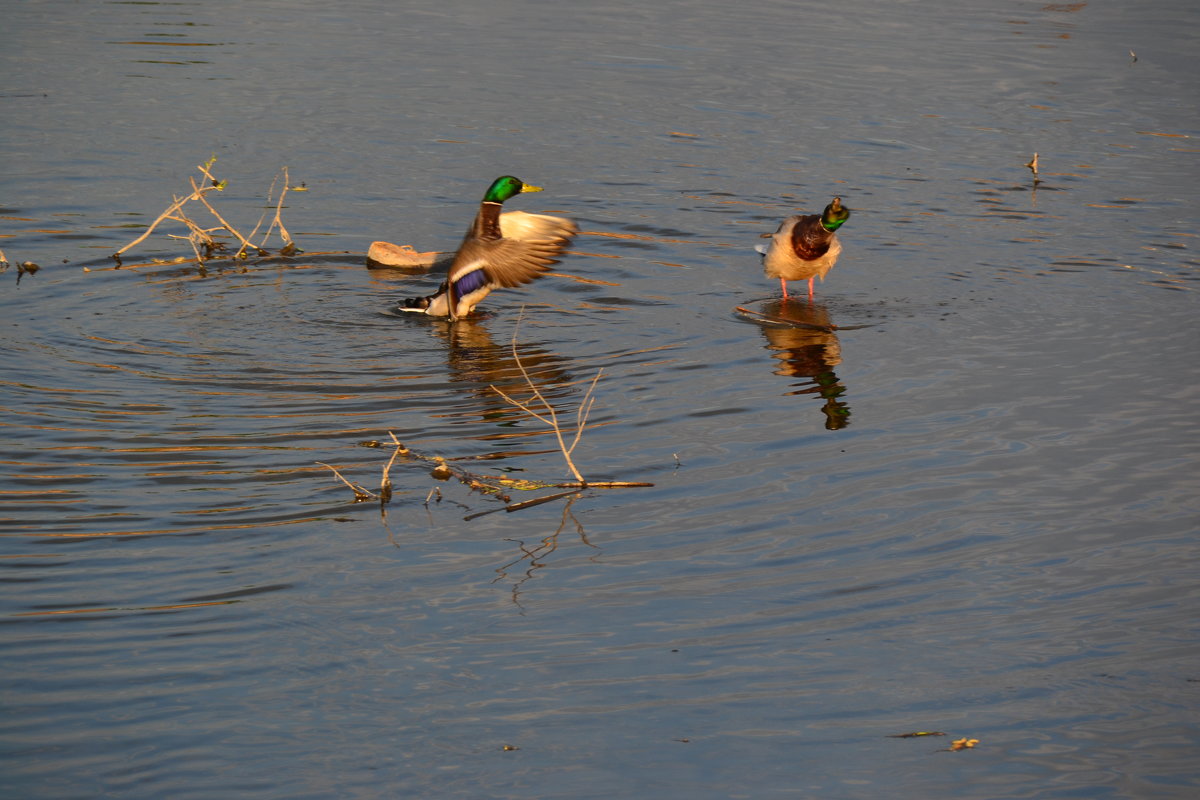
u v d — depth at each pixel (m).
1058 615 9.32
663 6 34.84
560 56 29.56
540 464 11.95
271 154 22.66
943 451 12.20
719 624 9.19
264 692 8.28
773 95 26.84
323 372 14.27
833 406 13.34
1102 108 26.38
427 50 29.83
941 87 27.67
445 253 18.61
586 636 9.01
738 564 10.08
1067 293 17.09
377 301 16.84
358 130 24.08
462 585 9.70
